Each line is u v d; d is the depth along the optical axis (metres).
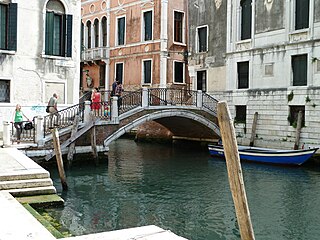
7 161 10.58
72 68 16.61
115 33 25.77
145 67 23.88
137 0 24.11
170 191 11.89
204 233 8.41
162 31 22.62
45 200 8.75
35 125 13.84
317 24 16.38
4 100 15.20
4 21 15.12
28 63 15.59
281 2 17.78
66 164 14.41
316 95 16.36
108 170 15.00
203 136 21.73
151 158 18.41
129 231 5.32
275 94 18.05
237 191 4.98
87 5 27.91
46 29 16.00
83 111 15.09
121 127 16.05
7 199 7.82
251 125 19.11
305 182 13.31
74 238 5.10
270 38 18.30
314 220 9.27
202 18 22.08
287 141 17.52
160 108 17.55
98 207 10.06
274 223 9.06
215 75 21.28
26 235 5.59
